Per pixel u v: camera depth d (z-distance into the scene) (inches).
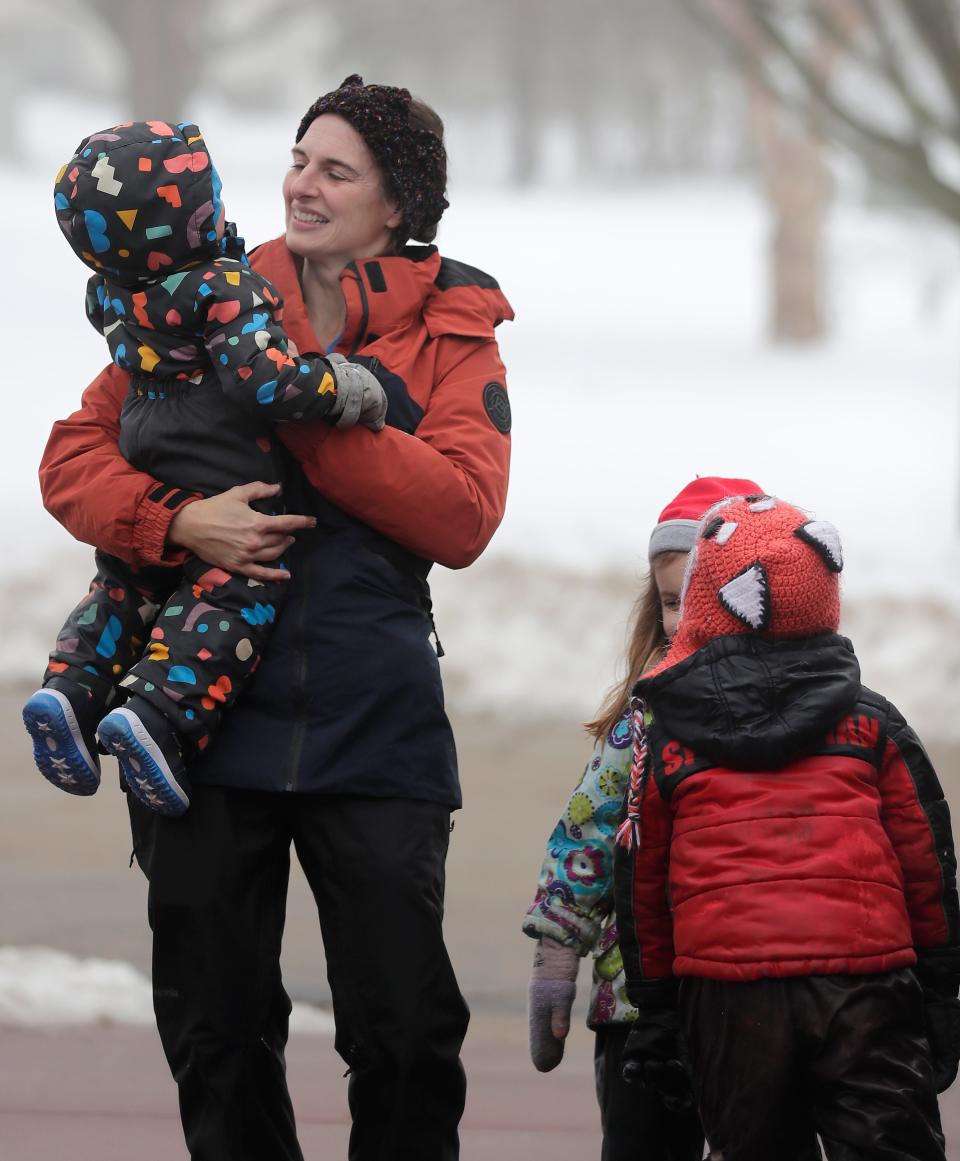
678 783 446.3
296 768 466.9
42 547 1683.1
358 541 482.0
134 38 6127.0
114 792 1112.2
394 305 492.4
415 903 468.8
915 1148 425.7
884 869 440.5
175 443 471.8
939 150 4148.6
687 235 6378.0
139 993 764.0
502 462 495.8
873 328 4899.1
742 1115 434.0
